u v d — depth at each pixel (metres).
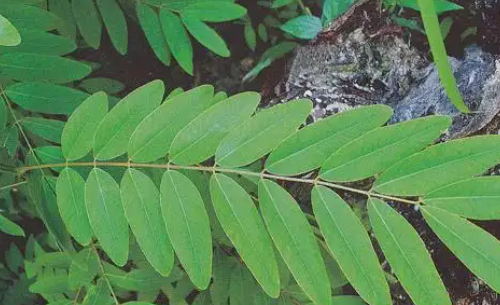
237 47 1.10
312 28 0.99
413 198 0.77
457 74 0.91
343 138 0.68
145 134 0.70
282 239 0.68
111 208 0.70
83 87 0.99
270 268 0.68
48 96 0.81
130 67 1.08
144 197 0.70
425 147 0.67
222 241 0.84
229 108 0.69
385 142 0.68
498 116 0.92
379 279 0.67
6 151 0.85
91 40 0.91
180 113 0.70
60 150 0.79
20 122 0.82
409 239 0.67
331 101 0.94
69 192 0.71
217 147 0.69
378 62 0.93
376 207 0.68
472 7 0.92
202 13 0.88
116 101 0.87
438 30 0.61
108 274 0.82
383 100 0.94
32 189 0.79
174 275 0.83
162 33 0.89
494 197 0.66
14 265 1.00
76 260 0.81
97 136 0.71
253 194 0.81
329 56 0.94
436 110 0.90
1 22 0.65
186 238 0.69
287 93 0.96
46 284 0.82
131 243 0.83
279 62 1.04
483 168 0.67
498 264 0.66
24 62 0.81
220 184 0.69
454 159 0.67
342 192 0.91
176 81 1.09
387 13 0.95
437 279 0.67
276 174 0.69
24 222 1.05
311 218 0.87
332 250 0.68
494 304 0.94
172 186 0.69
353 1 0.97
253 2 1.08
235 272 0.85
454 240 0.67
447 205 0.67
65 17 0.91
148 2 0.89
